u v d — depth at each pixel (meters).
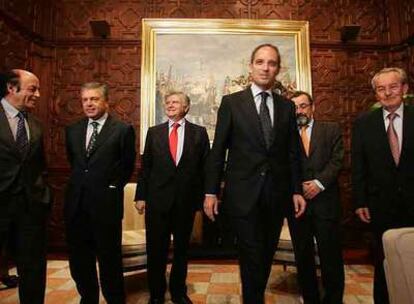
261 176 1.78
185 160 2.65
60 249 4.62
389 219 2.10
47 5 4.90
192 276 3.51
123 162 2.41
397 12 4.95
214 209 1.81
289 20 4.96
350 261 4.12
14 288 3.09
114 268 2.31
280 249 2.99
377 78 2.17
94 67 4.89
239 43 4.88
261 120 1.84
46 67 4.83
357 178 2.31
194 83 4.79
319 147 2.56
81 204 2.27
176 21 4.87
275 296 2.92
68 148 2.46
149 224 2.59
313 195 2.44
